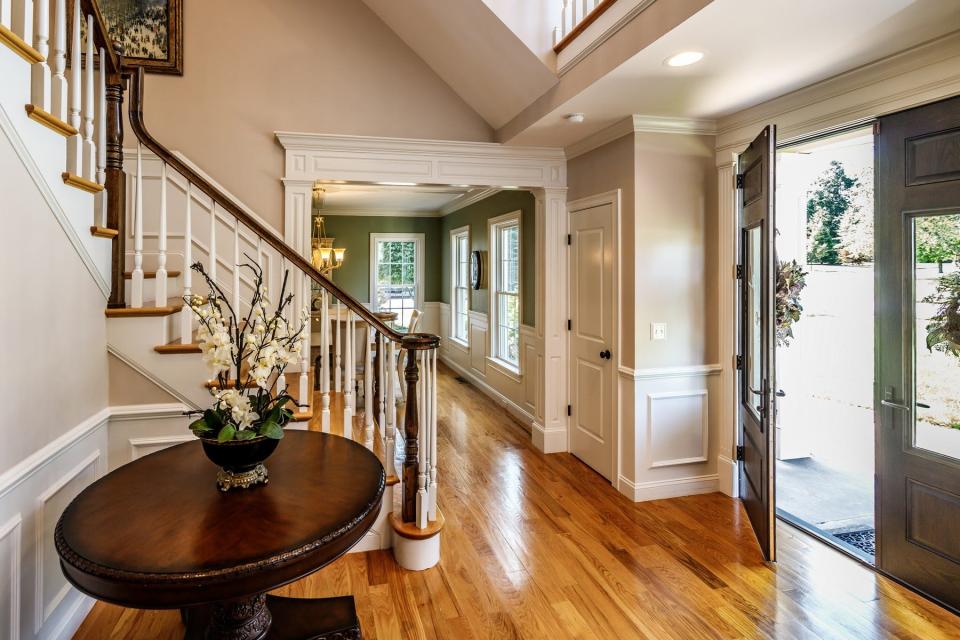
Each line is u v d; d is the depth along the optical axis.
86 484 2.14
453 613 2.23
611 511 3.24
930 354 2.30
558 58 3.06
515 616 2.22
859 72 2.50
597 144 3.73
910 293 2.36
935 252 2.27
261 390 1.78
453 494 3.50
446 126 4.00
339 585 2.43
